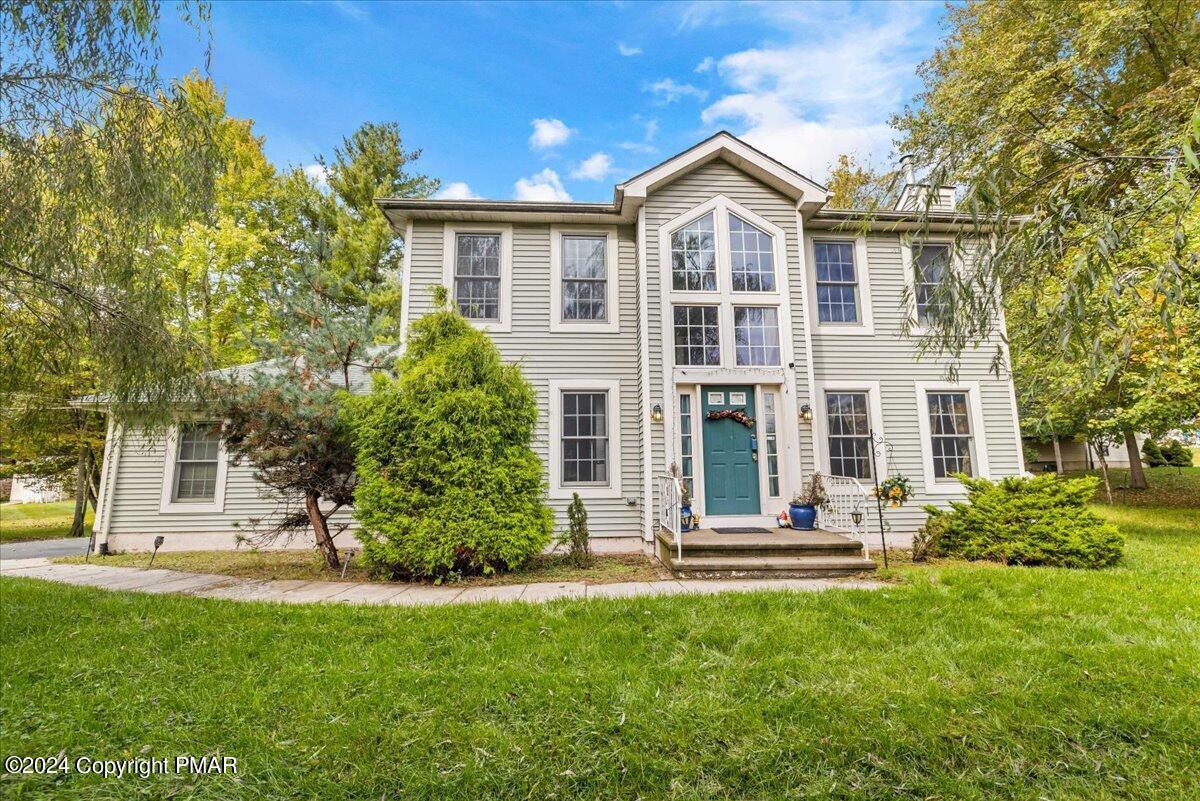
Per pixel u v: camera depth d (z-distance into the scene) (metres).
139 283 4.40
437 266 9.00
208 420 6.58
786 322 8.46
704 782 2.31
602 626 4.12
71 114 3.82
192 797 2.21
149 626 4.28
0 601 5.17
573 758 2.46
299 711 2.84
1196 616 4.18
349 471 7.10
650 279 8.47
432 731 2.64
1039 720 2.68
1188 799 2.18
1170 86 5.14
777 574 6.30
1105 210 3.10
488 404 6.62
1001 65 9.61
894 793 2.25
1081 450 20.73
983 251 3.55
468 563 6.43
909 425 9.12
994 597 4.78
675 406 8.14
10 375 4.71
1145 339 6.51
